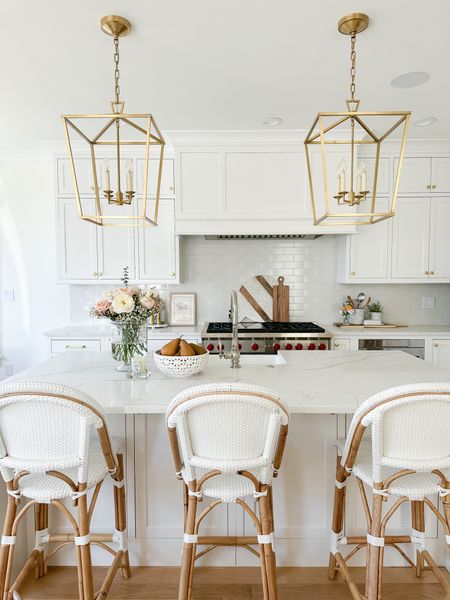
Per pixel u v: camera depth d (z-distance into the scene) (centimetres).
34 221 388
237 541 166
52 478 144
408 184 354
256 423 125
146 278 361
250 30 187
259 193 335
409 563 178
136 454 182
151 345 343
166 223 357
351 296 396
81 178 353
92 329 370
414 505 173
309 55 209
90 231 357
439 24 183
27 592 169
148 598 166
